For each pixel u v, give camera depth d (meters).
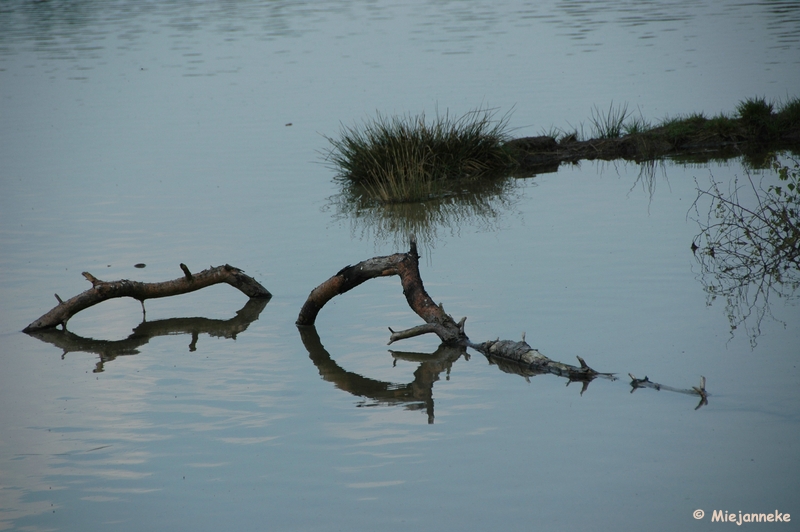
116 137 50.38
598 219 30.34
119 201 35.66
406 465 13.88
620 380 16.81
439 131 40.78
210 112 57.28
